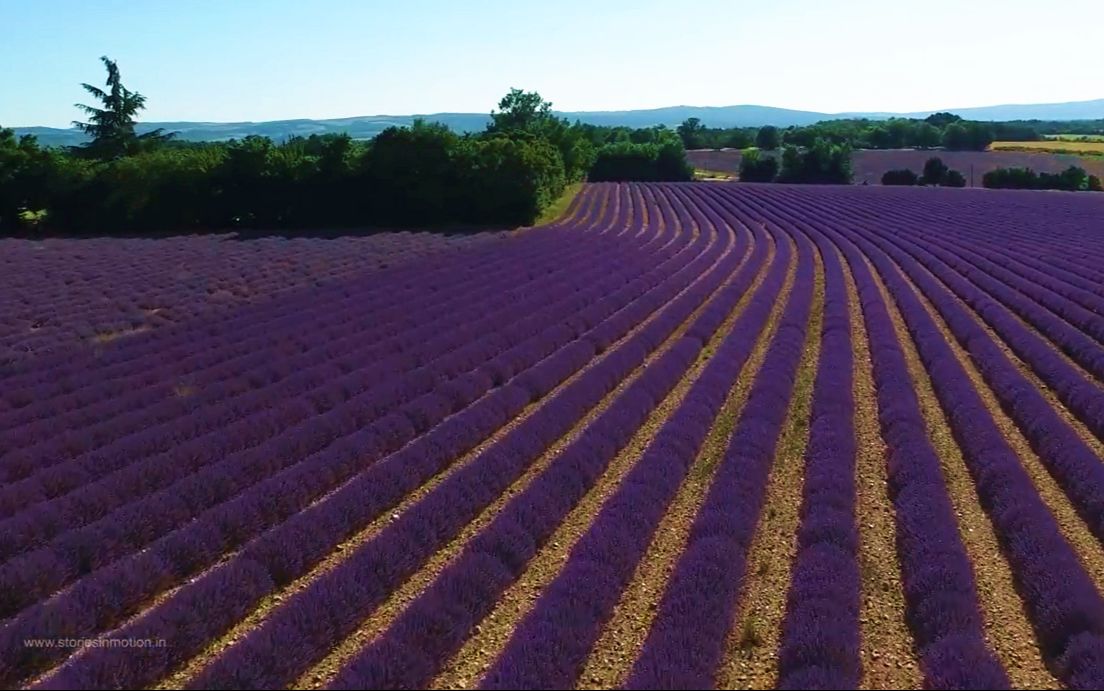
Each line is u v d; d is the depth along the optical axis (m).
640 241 44.12
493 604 10.42
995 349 21.42
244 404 17.38
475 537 11.62
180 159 54.47
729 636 9.62
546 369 19.80
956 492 13.56
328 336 23.66
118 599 10.24
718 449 15.49
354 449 14.78
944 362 20.14
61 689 8.16
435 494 12.88
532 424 16.09
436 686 8.88
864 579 10.88
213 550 11.73
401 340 22.62
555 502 12.77
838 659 8.68
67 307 28.62
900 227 50.12
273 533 11.65
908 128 143.50
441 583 10.32
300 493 13.28
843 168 99.56
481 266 35.22
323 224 54.72
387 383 18.50
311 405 17.34
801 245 43.22
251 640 9.08
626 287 29.94
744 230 50.47
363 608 10.15
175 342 23.41
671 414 17.27
